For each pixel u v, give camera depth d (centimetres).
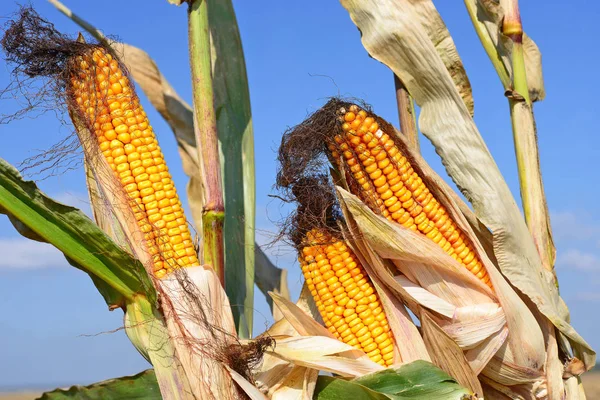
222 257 109
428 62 110
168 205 104
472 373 105
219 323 103
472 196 108
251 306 125
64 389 103
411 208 106
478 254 107
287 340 104
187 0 111
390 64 112
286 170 106
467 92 117
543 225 113
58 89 104
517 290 108
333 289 106
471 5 119
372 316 106
